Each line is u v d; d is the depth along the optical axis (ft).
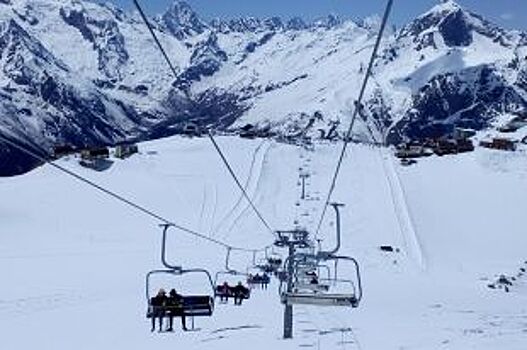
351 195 549.54
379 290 276.62
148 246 416.87
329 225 479.82
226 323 138.21
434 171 602.03
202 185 564.30
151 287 261.85
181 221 491.31
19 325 154.20
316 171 615.98
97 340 120.57
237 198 539.29
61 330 139.54
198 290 245.86
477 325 131.54
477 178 579.89
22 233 444.96
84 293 245.24
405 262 396.98
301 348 92.07
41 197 520.01
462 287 314.35
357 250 416.05
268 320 140.15
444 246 444.96
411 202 531.09
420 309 199.00
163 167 600.39
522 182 565.53
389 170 610.65
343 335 106.22
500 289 319.47
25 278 301.43
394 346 90.84
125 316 164.14
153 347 103.04
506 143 643.45
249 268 314.14
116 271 326.24
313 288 107.24
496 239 455.63
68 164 592.19
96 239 440.04
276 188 569.64
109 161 601.62
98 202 518.37
